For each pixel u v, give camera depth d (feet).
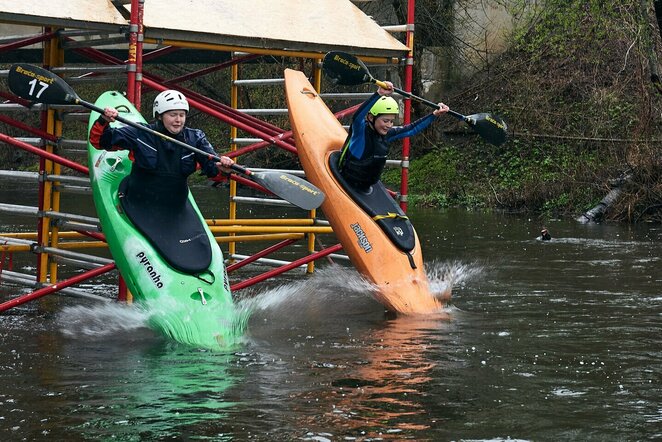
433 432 20.33
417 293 35.65
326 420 21.03
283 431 20.26
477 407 22.17
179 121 30.86
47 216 36.37
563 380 24.77
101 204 31.35
